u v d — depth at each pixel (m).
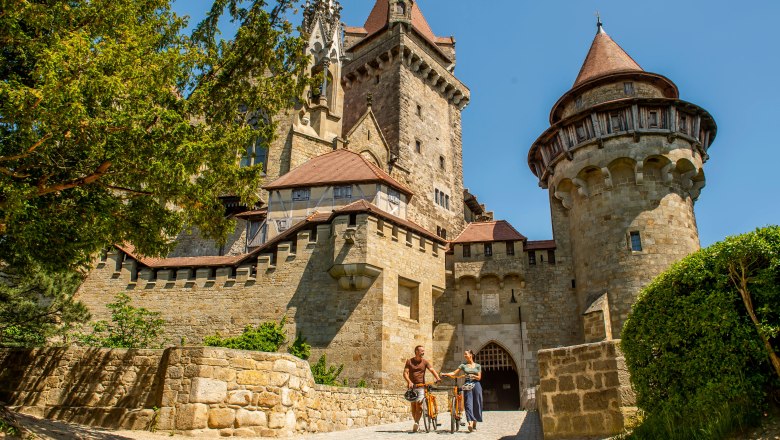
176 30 17.09
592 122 32.47
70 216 13.54
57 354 15.27
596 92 34.28
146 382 14.39
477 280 36.03
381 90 52.59
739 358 8.93
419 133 51.78
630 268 30.38
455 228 53.12
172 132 13.05
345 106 55.47
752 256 9.10
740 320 9.13
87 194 13.74
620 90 33.75
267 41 17.33
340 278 27.81
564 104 36.16
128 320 27.27
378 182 33.56
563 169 33.91
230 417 13.30
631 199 31.52
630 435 10.27
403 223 30.08
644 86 33.91
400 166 47.78
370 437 13.43
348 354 27.02
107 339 26.67
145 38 14.47
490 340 35.03
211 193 15.18
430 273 31.09
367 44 56.62
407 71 52.47
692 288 9.86
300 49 18.19
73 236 13.73
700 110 32.19
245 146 16.27
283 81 18.02
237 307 29.59
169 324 30.00
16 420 11.54
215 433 13.05
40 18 12.42
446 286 36.66
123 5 14.18
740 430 8.57
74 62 11.83
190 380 13.34
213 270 31.23
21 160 12.94
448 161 54.88
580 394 11.68
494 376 39.25
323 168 36.56
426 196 50.41
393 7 53.66
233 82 17.25
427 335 29.77
